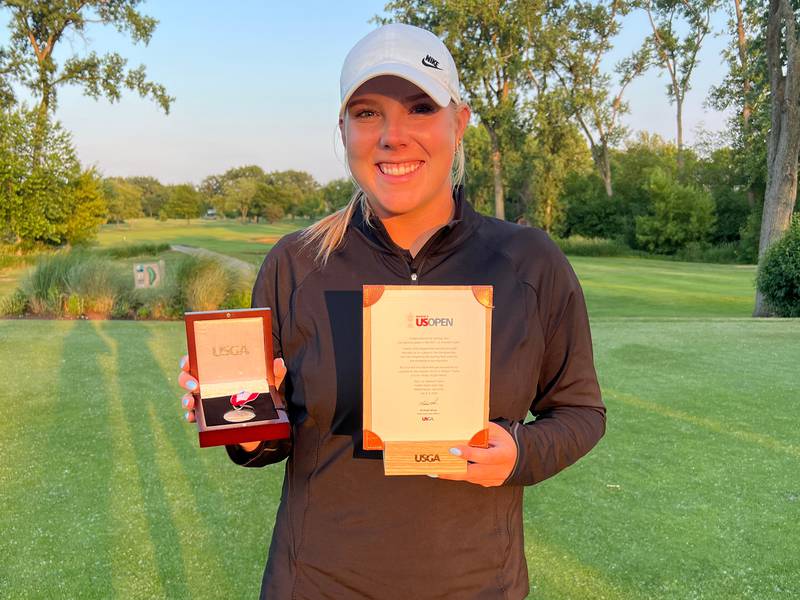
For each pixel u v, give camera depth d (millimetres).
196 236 49312
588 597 2650
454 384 1141
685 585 2732
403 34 1212
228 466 4082
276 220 94812
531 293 1297
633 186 44375
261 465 1353
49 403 5410
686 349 7391
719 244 38156
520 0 35625
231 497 3643
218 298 11367
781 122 14805
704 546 3047
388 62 1166
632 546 3053
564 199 44094
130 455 4266
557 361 1344
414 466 1128
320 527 1230
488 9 35094
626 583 2750
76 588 2758
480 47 36562
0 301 11367
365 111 1223
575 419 1285
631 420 4848
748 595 2660
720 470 3924
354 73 1194
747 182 37000
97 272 11461
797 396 5453
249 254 27953
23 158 24234
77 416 5078
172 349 7625
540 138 40250
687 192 38250
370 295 1127
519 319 1271
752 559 2936
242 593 2730
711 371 6340
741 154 36562
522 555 1306
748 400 5348
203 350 1252
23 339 8164
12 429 4766
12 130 23719
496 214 40938
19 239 24328
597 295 16953
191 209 96938
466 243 1319
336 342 1262
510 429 1179
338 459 1232
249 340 1271
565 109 39156
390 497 1200
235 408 1230
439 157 1233
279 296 1358
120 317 10898
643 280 20812
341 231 1332
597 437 1298
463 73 37344
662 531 3191
